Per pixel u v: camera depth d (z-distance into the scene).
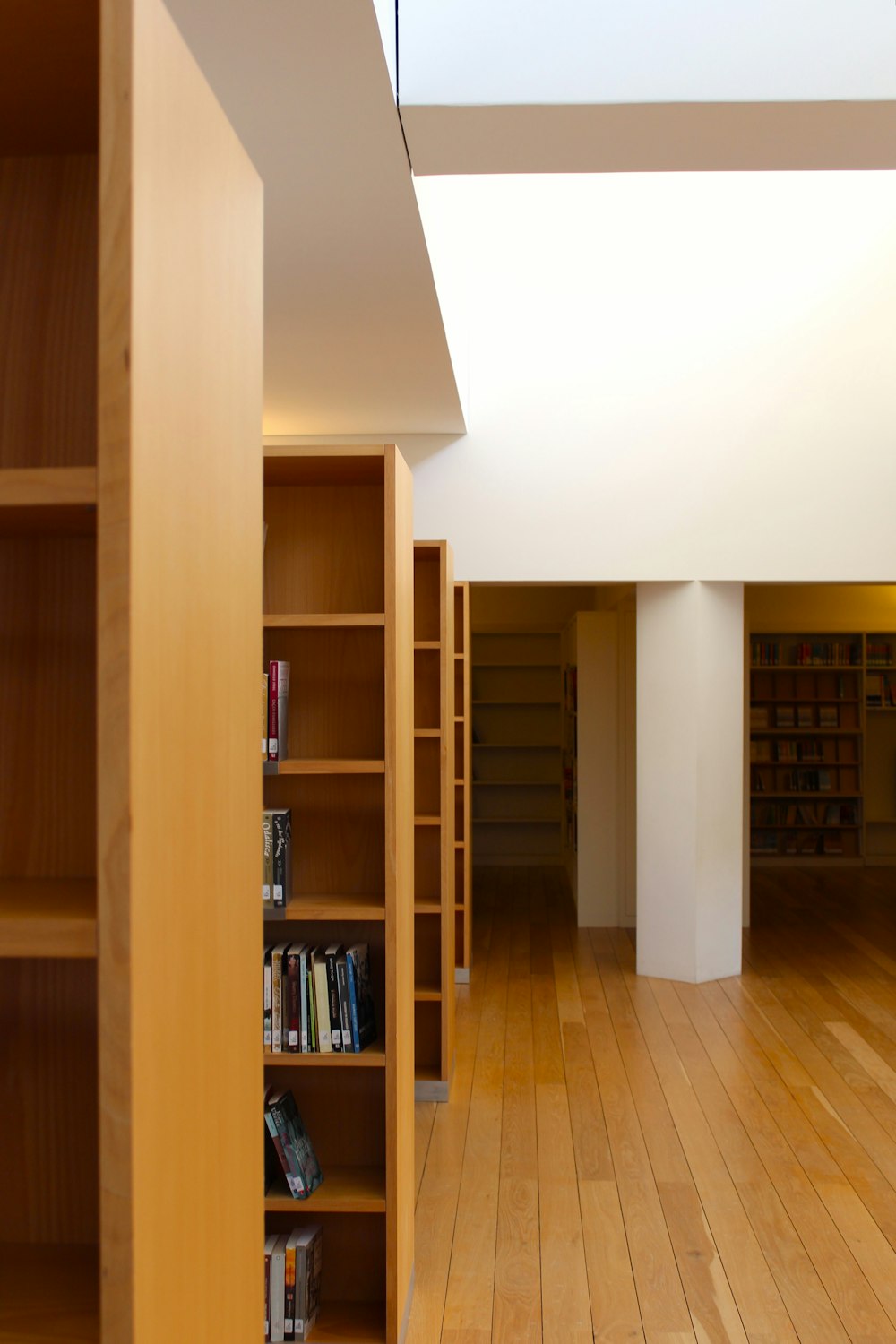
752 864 12.98
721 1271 3.74
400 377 5.95
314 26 2.63
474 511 7.39
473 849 12.71
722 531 7.37
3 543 1.54
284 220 3.87
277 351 5.46
